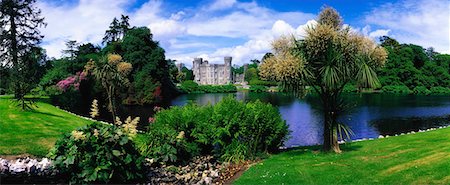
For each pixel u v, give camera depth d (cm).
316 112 4116
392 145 1427
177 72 12725
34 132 1636
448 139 1430
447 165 923
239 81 17562
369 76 1266
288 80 1270
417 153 1133
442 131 1727
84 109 4450
